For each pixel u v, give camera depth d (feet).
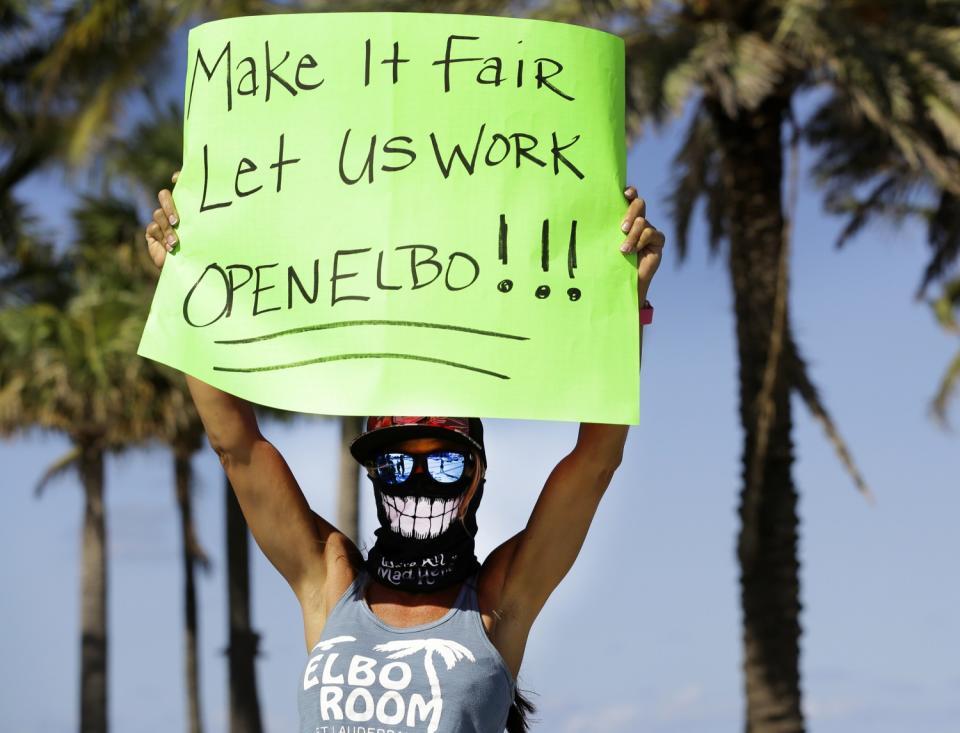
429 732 8.61
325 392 9.32
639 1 33.12
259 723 63.00
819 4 33.63
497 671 8.95
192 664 84.12
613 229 9.72
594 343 9.48
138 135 57.47
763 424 35.60
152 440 66.54
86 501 75.56
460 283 9.46
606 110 9.89
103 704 75.31
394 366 9.33
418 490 9.26
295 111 9.78
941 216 43.45
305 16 9.86
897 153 41.98
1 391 59.62
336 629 9.12
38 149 60.44
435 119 9.70
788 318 36.76
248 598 63.98
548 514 9.44
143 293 59.82
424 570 9.25
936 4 36.76
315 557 9.87
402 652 8.89
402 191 9.59
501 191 9.62
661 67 32.32
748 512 36.83
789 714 36.06
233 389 9.45
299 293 9.53
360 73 9.76
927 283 45.01
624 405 9.40
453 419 9.47
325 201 9.62
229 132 9.86
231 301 9.62
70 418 62.69
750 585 36.81
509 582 9.39
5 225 62.90
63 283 64.18
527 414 9.29
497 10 33.65
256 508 9.87
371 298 9.45
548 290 9.52
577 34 9.89
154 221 10.03
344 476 47.42
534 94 9.78
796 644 36.45
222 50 9.98
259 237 9.66
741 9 34.71
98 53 51.37
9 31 59.52
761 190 37.14
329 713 8.77
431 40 9.78
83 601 75.66
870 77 33.68
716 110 37.19
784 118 37.14
